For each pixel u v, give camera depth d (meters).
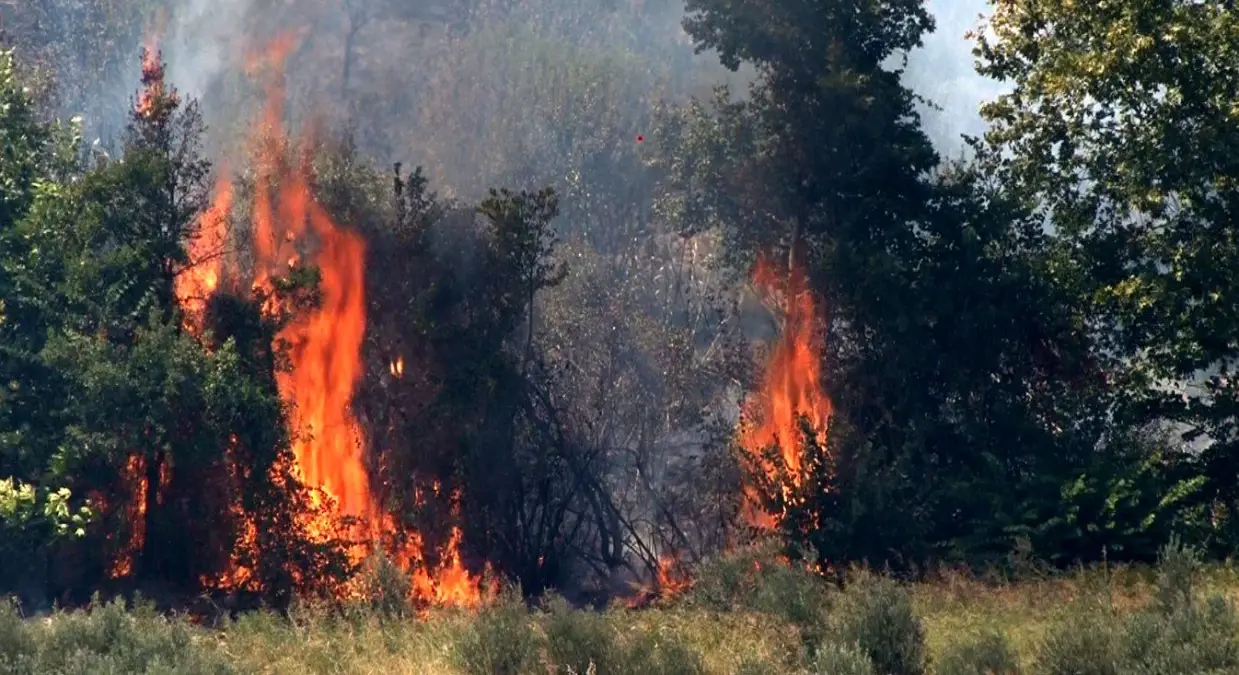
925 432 58.66
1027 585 41.19
